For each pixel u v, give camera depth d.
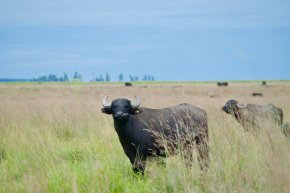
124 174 24.19
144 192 21.12
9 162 27.41
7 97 98.56
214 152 21.88
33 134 32.34
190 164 22.31
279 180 16.89
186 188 18.55
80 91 151.62
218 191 18.27
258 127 24.41
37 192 19.34
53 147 29.83
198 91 135.00
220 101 61.69
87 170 23.06
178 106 27.56
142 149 25.39
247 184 18.69
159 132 25.61
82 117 43.28
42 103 63.00
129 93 130.00
